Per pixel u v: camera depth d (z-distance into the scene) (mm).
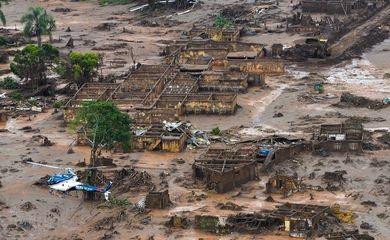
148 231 178625
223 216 183875
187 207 191875
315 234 173000
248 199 196125
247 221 178500
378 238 171875
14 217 187750
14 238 177250
